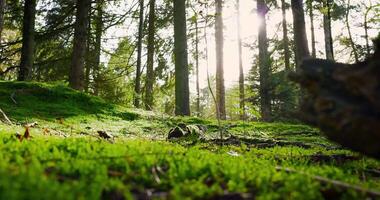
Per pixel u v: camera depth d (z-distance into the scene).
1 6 11.27
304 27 13.16
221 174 2.75
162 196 2.23
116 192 2.19
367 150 2.15
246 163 3.52
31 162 2.63
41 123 8.05
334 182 2.50
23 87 11.30
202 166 2.83
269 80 15.81
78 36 15.99
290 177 2.67
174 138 7.71
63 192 1.86
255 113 6.93
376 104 1.97
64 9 17.64
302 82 2.51
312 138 8.56
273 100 15.72
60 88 11.77
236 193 2.34
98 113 10.79
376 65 2.01
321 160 4.78
